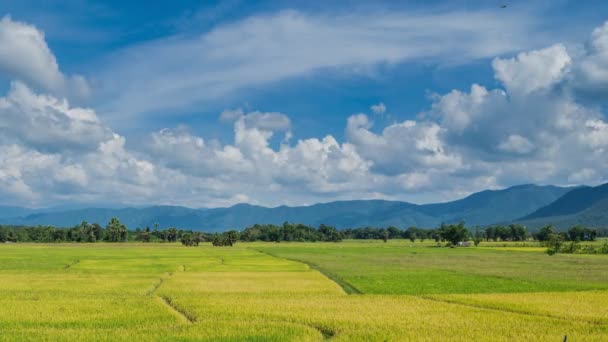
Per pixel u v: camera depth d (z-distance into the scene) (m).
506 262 96.31
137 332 29.09
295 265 85.62
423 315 35.16
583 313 36.34
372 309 37.50
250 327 30.70
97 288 50.16
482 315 35.19
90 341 26.83
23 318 33.12
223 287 52.16
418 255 121.44
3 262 88.19
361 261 97.81
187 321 32.81
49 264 84.00
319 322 32.47
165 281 57.75
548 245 135.88
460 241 188.88
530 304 40.28
